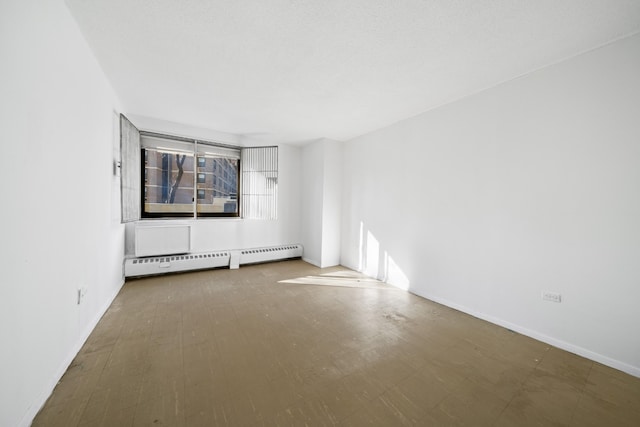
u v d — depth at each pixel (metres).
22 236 1.22
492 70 2.33
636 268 1.80
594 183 1.98
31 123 1.29
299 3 1.58
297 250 5.18
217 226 4.51
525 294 2.37
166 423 1.31
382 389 1.61
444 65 2.28
